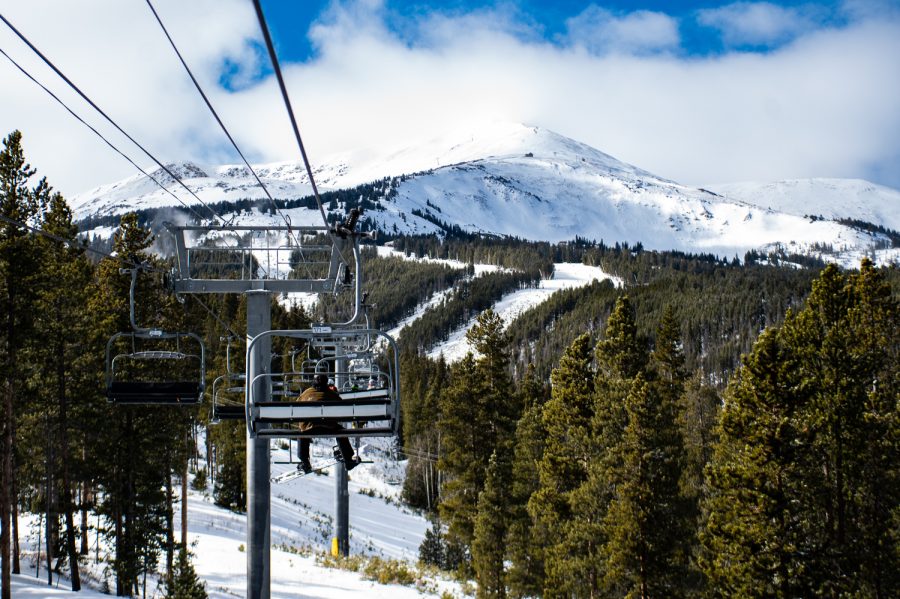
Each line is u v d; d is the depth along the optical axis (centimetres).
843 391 3111
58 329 3431
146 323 4066
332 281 2016
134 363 3859
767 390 2852
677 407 4834
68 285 3688
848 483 3191
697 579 3984
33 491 4459
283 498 7081
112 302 4019
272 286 1945
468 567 4981
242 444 6712
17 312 3023
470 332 4897
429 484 8875
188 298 4984
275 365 6438
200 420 6869
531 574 4153
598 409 3750
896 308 3400
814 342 3281
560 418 4225
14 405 3186
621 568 3225
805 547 2820
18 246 3014
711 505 3091
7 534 2856
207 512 6131
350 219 1978
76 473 3925
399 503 8494
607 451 3484
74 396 3597
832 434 3089
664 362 5147
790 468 2853
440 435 8594
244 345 6312
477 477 4712
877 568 3041
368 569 4306
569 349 4297
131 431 3684
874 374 3378
